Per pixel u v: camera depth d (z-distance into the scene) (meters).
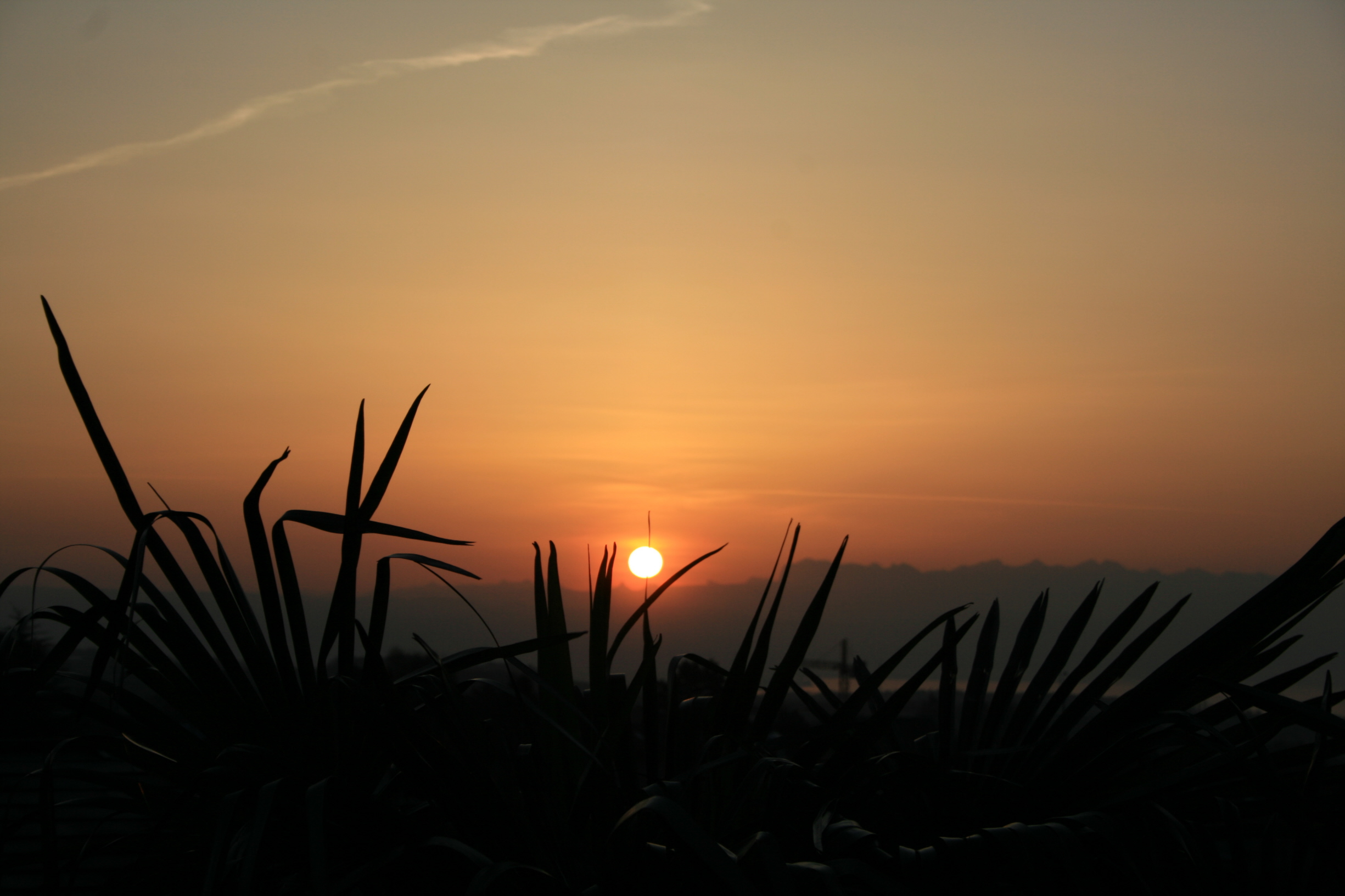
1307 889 2.35
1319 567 2.32
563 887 2.28
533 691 2.59
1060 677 2.60
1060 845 2.23
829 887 2.13
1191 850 2.29
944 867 2.28
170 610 2.45
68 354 2.39
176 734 2.45
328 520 2.41
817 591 2.49
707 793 2.49
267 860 2.37
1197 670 2.36
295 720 2.43
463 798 2.32
